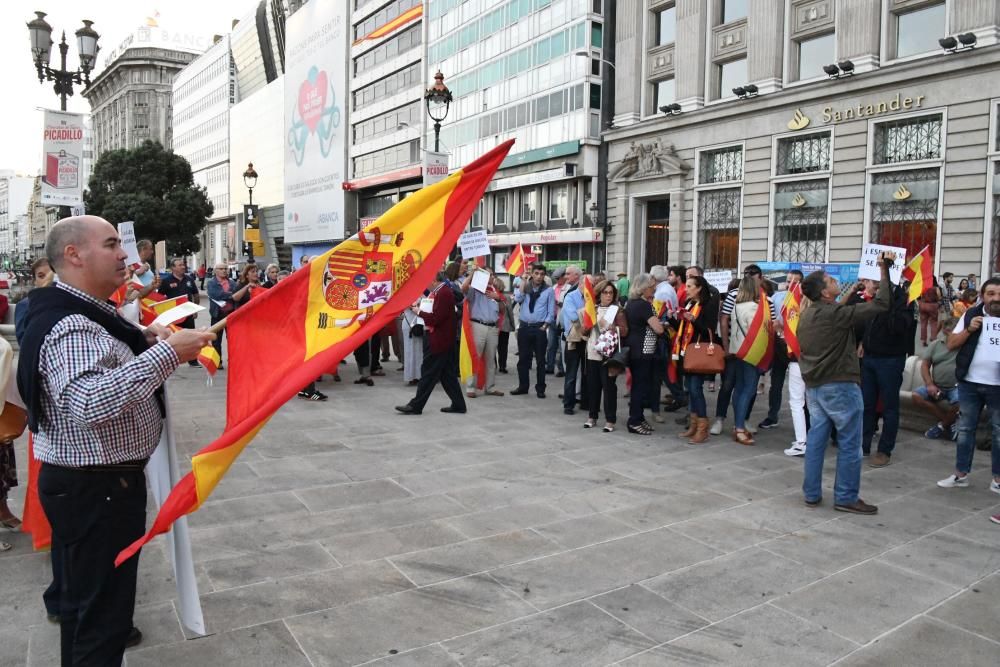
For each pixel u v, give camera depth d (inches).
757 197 974.4
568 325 357.7
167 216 1868.8
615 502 216.4
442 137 1769.2
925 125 795.4
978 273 748.0
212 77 3818.9
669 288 379.9
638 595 152.9
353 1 2346.2
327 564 166.7
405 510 205.9
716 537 188.2
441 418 341.7
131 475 98.9
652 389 343.3
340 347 113.3
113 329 98.4
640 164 1157.1
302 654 127.2
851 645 132.9
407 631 136.2
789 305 280.8
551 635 135.5
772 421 333.7
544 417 349.4
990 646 132.8
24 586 153.2
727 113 1000.9
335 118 2458.2
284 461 257.3
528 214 1473.9
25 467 247.1
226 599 148.0
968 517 206.8
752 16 968.9
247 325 114.0
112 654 99.0
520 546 179.6
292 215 2827.3
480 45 1583.4
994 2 727.1
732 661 127.0
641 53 1165.7
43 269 211.6
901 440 307.9
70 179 458.0
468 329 400.8
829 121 879.1
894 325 258.8
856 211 855.7
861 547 182.4
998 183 732.0
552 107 1348.4
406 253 122.8
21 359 93.7
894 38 829.2
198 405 364.8
